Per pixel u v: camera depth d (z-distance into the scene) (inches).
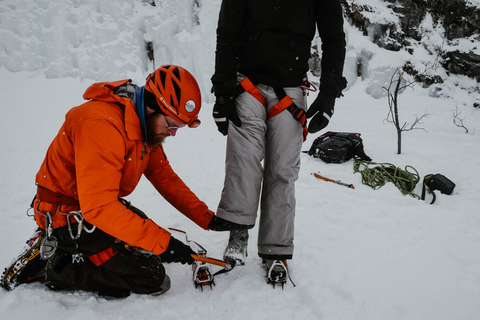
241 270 81.7
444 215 107.8
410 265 85.1
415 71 277.3
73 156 62.4
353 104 261.3
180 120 62.4
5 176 133.8
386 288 77.3
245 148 75.0
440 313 70.6
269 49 73.9
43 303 68.9
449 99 271.4
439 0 288.7
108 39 231.1
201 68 238.2
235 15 73.1
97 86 61.6
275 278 76.0
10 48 218.2
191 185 129.9
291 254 76.9
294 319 68.2
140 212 76.5
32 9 223.3
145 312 68.9
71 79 224.2
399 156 157.8
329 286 77.7
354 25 283.6
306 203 116.2
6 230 98.1
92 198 58.7
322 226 102.0
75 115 60.6
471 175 135.9
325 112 76.3
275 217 76.3
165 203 114.3
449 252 90.4
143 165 68.9
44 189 66.4
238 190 74.9
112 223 60.2
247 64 76.7
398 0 291.6
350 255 88.6
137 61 236.4
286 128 76.2
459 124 232.2
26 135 171.6
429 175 127.8
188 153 163.9
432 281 79.7
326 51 80.3
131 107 60.9
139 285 71.5
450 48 285.4
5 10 220.2
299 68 77.1
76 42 227.5
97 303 70.8
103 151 58.5
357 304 72.4
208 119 211.9
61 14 225.5
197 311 70.0
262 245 77.0
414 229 100.7
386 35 284.7
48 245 65.9
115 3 235.3
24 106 196.1
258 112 76.1
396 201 118.0
